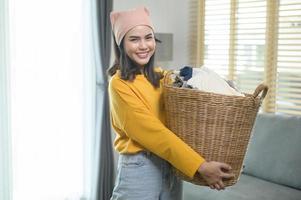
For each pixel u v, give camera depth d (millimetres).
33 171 3043
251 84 3494
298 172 2713
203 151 1333
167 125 1448
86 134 3346
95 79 3330
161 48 3641
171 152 1321
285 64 3232
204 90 1337
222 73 3734
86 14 3234
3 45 2777
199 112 1302
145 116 1368
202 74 1397
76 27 3195
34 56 2979
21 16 2898
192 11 3957
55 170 3168
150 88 1460
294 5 3141
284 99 3250
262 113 3176
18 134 2949
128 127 1398
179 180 1595
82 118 3309
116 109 1438
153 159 1471
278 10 3234
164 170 1500
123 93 1406
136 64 1456
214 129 1303
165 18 4109
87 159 3371
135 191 1466
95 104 3357
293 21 3150
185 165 1304
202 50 3896
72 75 3215
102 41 3268
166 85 1408
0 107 2811
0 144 2840
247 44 3506
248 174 3043
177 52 4121
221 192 2604
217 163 1301
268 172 2891
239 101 1270
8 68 2820
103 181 3422
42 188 3104
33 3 2943
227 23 3650
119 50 1476
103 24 3266
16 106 2926
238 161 1365
